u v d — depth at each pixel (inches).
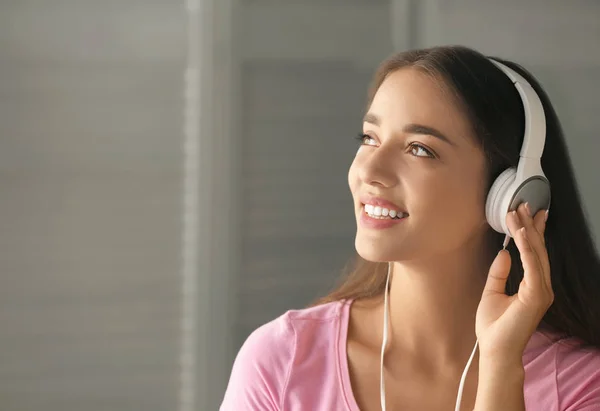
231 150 94.0
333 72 95.9
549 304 45.9
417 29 96.6
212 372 94.9
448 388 49.9
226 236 94.5
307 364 51.4
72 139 91.2
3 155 90.0
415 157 46.4
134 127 92.4
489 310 46.5
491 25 97.2
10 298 91.0
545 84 98.3
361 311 54.1
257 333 54.6
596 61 98.7
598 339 53.4
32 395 92.1
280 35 94.7
